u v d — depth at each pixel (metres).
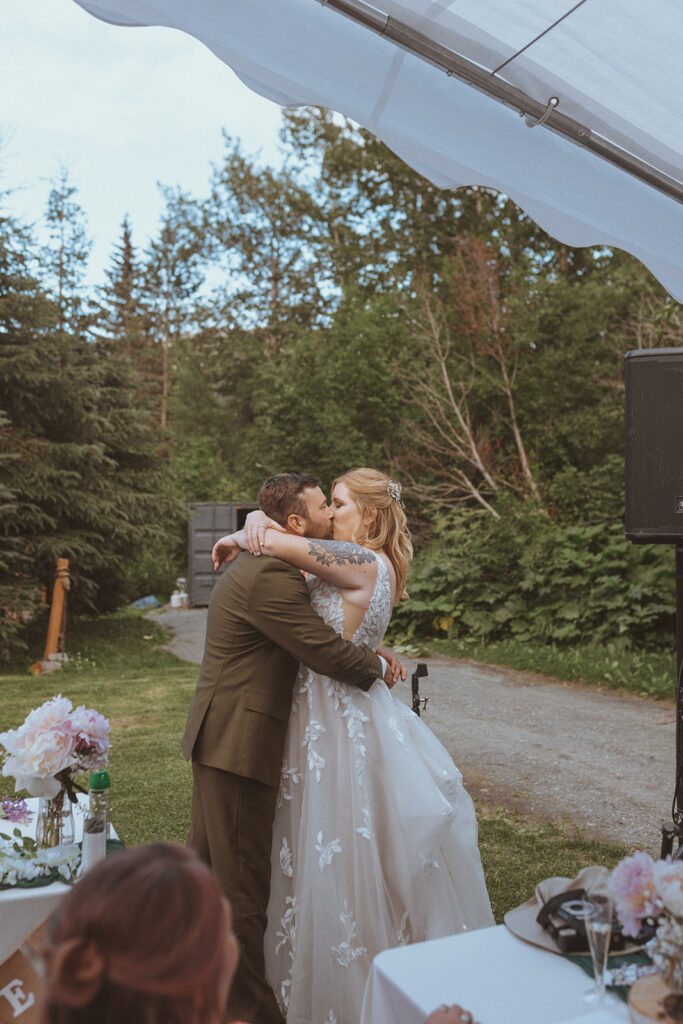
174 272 39.03
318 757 2.81
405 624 12.83
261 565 2.89
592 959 1.76
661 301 17.33
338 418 20.36
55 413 13.64
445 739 7.07
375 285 26.92
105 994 0.93
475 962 1.85
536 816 5.20
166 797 5.44
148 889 0.97
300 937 2.72
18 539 12.27
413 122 2.70
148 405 15.83
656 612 10.25
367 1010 1.87
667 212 3.11
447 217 25.23
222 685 2.86
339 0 2.25
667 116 2.64
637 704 8.34
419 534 17.95
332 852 2.74
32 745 2.46
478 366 19.12
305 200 30.08
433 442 18.47
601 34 2.34
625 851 4.58
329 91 2.59
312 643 2.78
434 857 2.81
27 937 2.24
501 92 2.52
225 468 27.23
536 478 17.33
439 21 2.33
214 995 0.98
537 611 11.59
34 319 13.25
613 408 18.34
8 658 11.27
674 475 3.49
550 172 2.94
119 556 14.54
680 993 1.59
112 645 13.13
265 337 32.41
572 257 24.20
